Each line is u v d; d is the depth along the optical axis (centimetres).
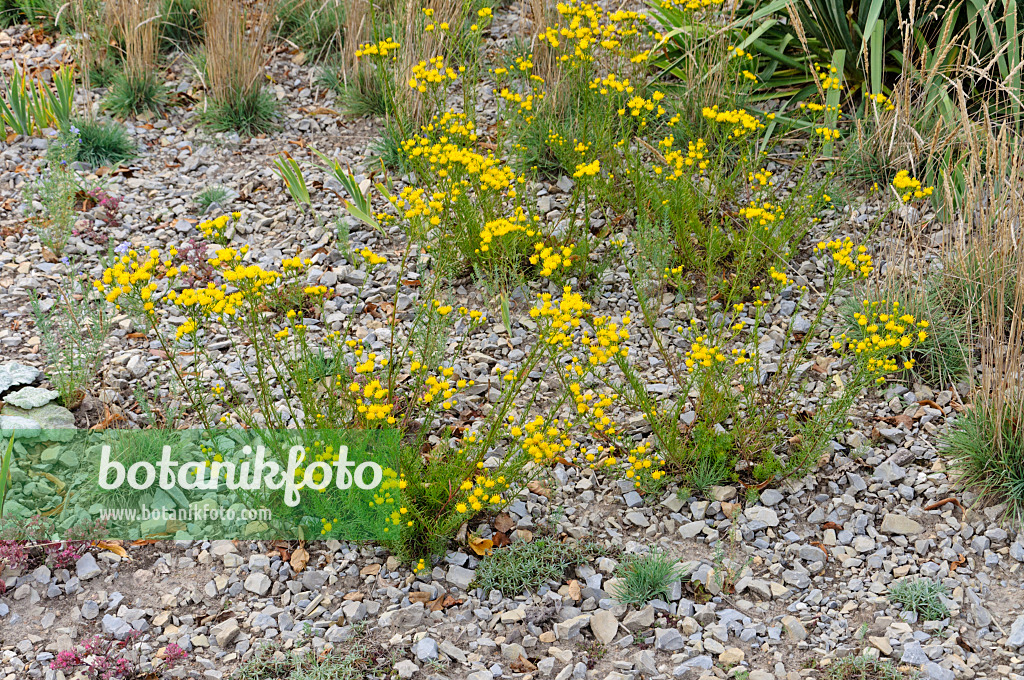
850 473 384
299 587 367
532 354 368
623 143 428
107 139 465
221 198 453
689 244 421
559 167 455
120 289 360
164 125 482
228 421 391
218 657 357
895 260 414
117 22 492
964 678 353
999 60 428
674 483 384
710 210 433
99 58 497
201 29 523
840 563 372
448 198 401
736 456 387
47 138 466
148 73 486
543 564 370
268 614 363
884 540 375
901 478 383
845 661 355
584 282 424
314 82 499
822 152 448
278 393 398
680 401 380
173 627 361
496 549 371
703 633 361
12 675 354
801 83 470
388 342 410
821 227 435
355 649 358
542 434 365
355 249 436
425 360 386
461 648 359
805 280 423
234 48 477
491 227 386
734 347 409
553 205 445
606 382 384
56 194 437
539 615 363
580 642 361
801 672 355
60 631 360
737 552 374
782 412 394
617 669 356
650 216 432
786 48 477
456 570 370
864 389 400
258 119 480
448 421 394
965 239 408
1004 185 400
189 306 363
